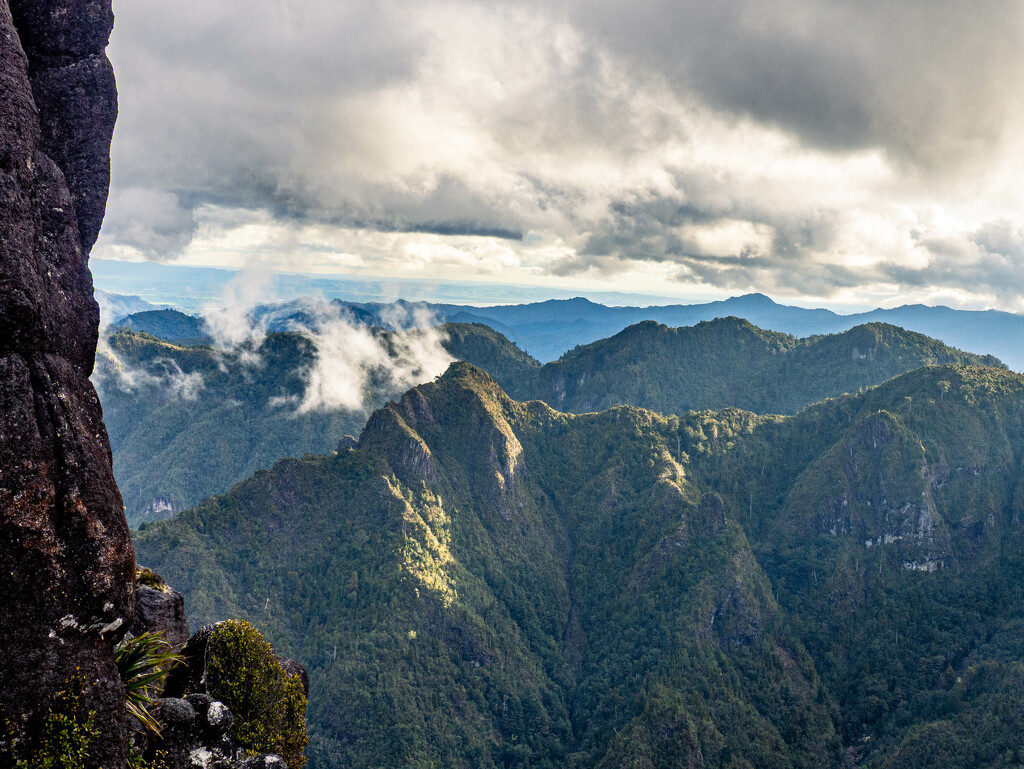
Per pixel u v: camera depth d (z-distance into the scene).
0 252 14.24
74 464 14.65
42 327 14.98
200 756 18.36
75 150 18.69
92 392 16.30
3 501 13.64
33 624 13.93
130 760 16.02
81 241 18.81
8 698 13.58
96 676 14.76
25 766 13.60
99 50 18.86
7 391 14.11
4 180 14.65
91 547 14.62
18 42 15.67
